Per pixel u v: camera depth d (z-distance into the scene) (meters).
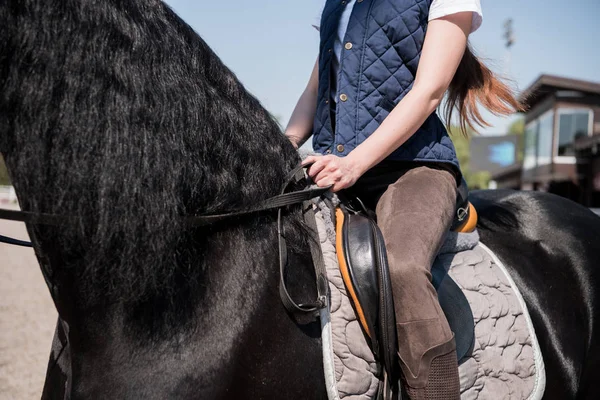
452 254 1.48
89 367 1.06
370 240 1.20
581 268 1.64
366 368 1.18
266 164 1.20
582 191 13.74
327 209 1.28
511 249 1.65
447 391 1.17
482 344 1.36
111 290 1.03
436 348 1.15
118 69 1.03
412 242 1.21
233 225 1.15
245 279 1.12
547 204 1.79
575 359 1.54
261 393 1.09
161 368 1.03
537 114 15.68
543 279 1.61
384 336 1.17
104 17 1.03
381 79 1.34
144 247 1.02
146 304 1.05
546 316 1.54
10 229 9.53
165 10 1.15
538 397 1.41
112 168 1.01
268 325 1.11
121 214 1.01
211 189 1.12
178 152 1.06
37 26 0.99
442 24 1.32
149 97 1.05
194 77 1.13
